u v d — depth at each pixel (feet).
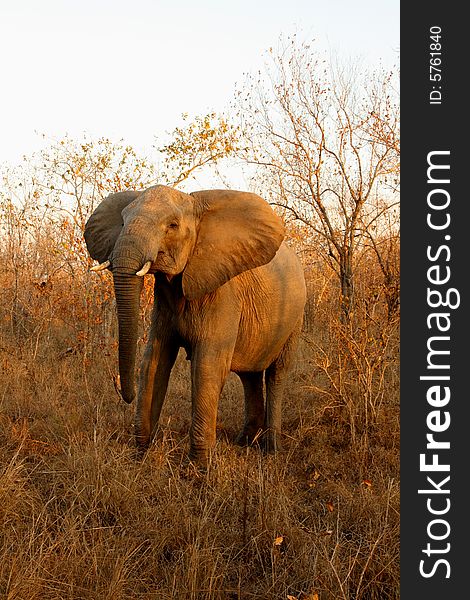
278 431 23.24
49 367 29.48
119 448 18.80
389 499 15.55
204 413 19.22
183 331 19.53
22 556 12.32
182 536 14.28
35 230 43.06
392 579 13.04
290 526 14.87
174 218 17.67
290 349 24.43
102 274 33.94
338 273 41.78
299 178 41.57
